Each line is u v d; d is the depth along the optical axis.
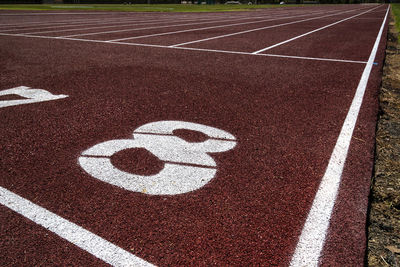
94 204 2.19
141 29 13.36
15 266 1.71
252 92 4.59
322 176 2.52
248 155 2.83
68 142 3.08
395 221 2.01
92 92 4.58
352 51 8.19
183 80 5.20
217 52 7.82
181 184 2.41
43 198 2.25
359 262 1.74
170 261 1.74
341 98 4.36
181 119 3.63
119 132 3.29
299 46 8.97
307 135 3.23
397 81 5.20
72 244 1.85
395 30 13.71
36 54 7.47
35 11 27.92
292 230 1.96
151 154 2.85
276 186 2.39
